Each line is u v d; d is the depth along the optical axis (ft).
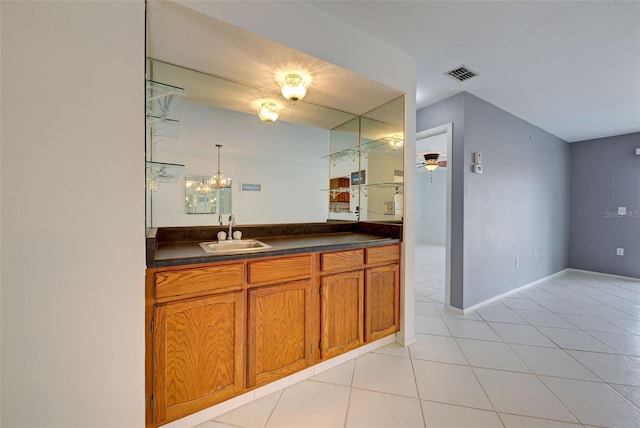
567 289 11.62
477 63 7.04
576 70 7.38
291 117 7.73
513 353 6.41
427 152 17.21
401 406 4.63
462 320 8.37
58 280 3.04
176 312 3.91
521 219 11.41
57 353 3.06
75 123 3.07
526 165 11.64
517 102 9.57
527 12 5.17
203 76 5.77
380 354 6.33
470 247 9.05
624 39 5.98
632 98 9.20
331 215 8.27
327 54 5.16
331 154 8.27
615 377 5.47
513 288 11.03
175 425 4.06
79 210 3.11
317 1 4.90
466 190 8.82
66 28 3.02
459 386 5.17
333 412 4.49
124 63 3.28
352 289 5.94
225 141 6.62
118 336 3.33
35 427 3.00
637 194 13.15
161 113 5.08
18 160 2.86
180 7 3.79
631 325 8.04
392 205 7.36
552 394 4.95
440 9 5.10
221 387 4.31
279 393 4.94
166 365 3.84
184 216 6.03
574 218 15.12
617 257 13.71
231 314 4.39
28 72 2.88
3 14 2.78
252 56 5.01
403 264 6.82
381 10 5.11
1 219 2.82
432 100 9.37
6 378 2.88
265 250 4.76
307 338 5.25
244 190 6.89
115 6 3.24
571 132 13.24
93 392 3.22
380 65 6.03
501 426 4.20
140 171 3.40
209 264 4.18
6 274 2.85
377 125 7.74
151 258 3.69
